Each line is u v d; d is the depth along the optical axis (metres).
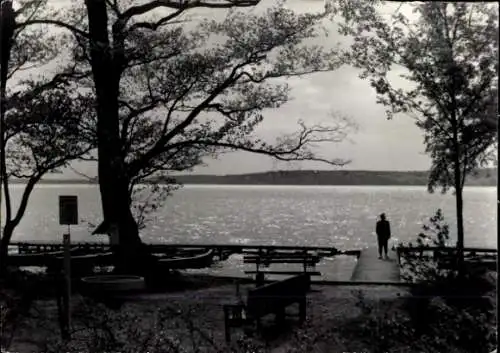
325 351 9.80
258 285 19.16
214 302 15.93
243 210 194.62
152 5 21.16
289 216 155.75
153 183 22.67
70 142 19.70
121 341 9.95
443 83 16.05
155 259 21.31
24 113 18.08
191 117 21.22
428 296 11.19
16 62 19.52
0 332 10.84
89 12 21.00
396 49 16.55
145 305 14.70
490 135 15.97
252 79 21.27
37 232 90.81
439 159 16.55
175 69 21.09
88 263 20.70
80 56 20.98
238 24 21.33
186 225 115.56
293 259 22.27
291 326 13.16
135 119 22.02
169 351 9.82
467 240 74.94
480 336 9.47
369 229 106.50
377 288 17.88
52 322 12.19
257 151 21.28
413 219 137.88
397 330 9.62
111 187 21.39
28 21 19.53
